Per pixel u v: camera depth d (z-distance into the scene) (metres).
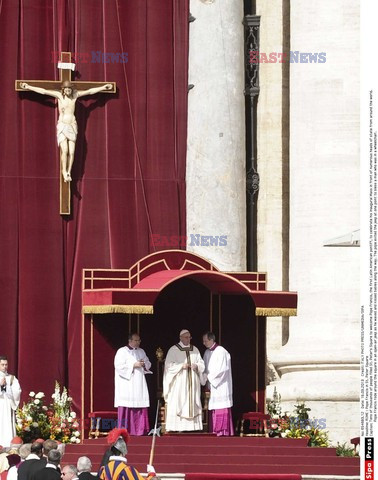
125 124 77.81
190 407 67.69
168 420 67.69
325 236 74.88
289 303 69.38
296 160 76.38
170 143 78.06
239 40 79.56
